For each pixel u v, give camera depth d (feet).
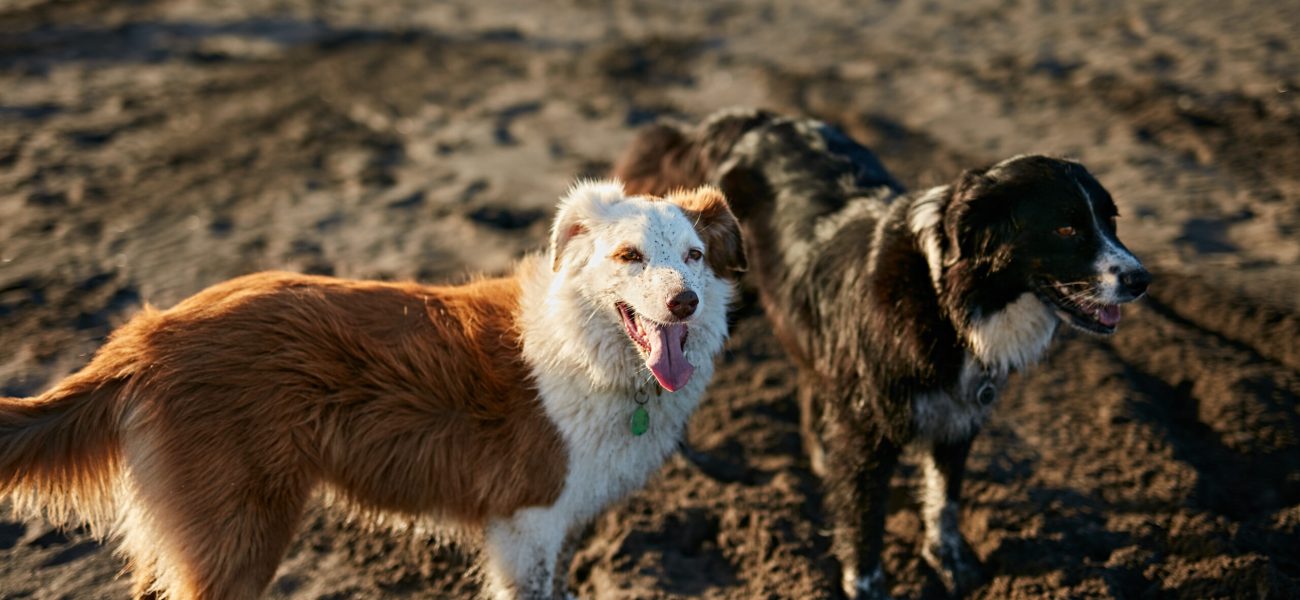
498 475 12.61
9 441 11.14
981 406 14.57
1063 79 38.27
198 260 23.90
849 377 14.70
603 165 31.09
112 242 24.62
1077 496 16.96
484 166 30.99
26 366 19.10
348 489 12.59
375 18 48.08
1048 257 13.14
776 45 44.52
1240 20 43.96
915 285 13.94
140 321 12.13
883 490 14.90
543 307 12.84
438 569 15.25
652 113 35.94
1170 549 15.64
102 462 11.73
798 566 15.42
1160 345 20.94
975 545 16.14
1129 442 18.10
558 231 12.62
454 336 12.66
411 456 12.44
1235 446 17.84
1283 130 32.17
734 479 17.75
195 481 11.29
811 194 16.60
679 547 16.01
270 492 11.57
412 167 30.78
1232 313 21.76
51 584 14.28
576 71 40.88
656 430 13.14
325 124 33.78
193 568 11.34
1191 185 28.58
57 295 21.89
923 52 42.86
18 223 25.25
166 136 31.94
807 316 15.84
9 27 41.75
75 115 33.14
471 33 46.34
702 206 13.33
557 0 52.95
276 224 26.22
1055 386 19.98
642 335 12.12
